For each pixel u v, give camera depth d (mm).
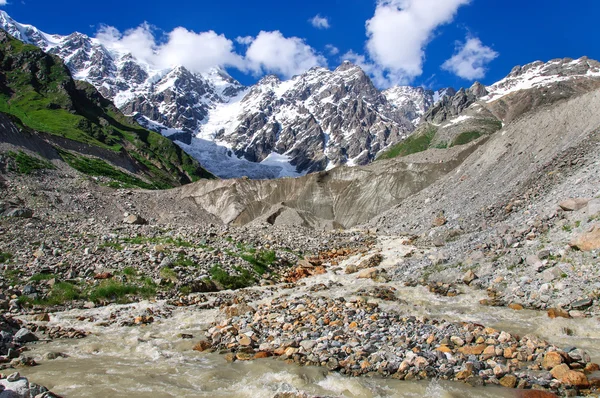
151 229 41875
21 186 61781
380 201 97375
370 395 11805
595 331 16859
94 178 95562
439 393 11766
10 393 11000
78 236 34688
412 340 16172
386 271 34000
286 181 111750
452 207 54281
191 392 12406
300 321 19734
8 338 17766
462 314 20516
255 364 14758
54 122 162500
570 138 50562
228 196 109562
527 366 13453
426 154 107125
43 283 25875
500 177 54500
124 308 24594
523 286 23125
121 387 12742
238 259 35938
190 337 18828
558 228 26797
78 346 17500
